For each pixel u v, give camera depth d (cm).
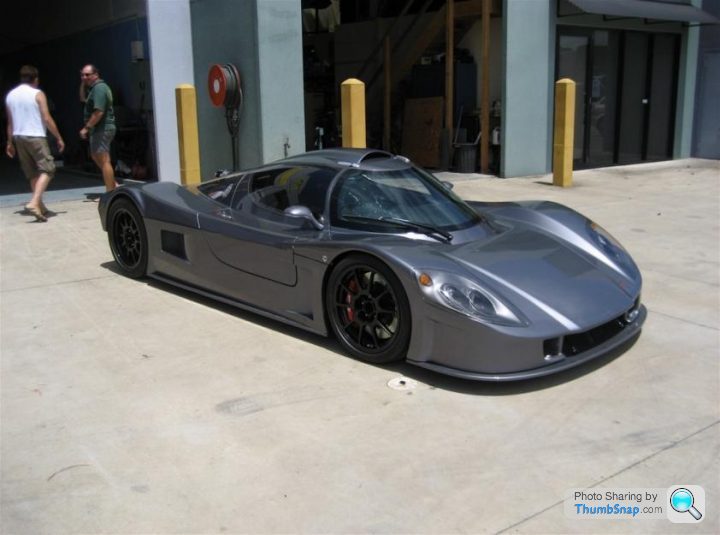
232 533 252
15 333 447
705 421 338
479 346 351
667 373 393
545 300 373
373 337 393
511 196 987
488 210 518
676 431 328
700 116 1503
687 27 1434
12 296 522
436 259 379
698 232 763
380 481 285
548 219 481
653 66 1402
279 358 407
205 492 277
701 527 258
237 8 883
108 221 570
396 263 368
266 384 373
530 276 389
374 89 1434
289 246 424
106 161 854
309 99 1493
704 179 1180
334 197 436
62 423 332
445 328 358
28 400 356
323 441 315
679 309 509
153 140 1027
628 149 1397
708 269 618
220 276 478
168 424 331
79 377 383
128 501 271
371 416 338
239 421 333
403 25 1391
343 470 292
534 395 362
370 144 1380
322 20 1677
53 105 1370
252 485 281
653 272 609
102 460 300
